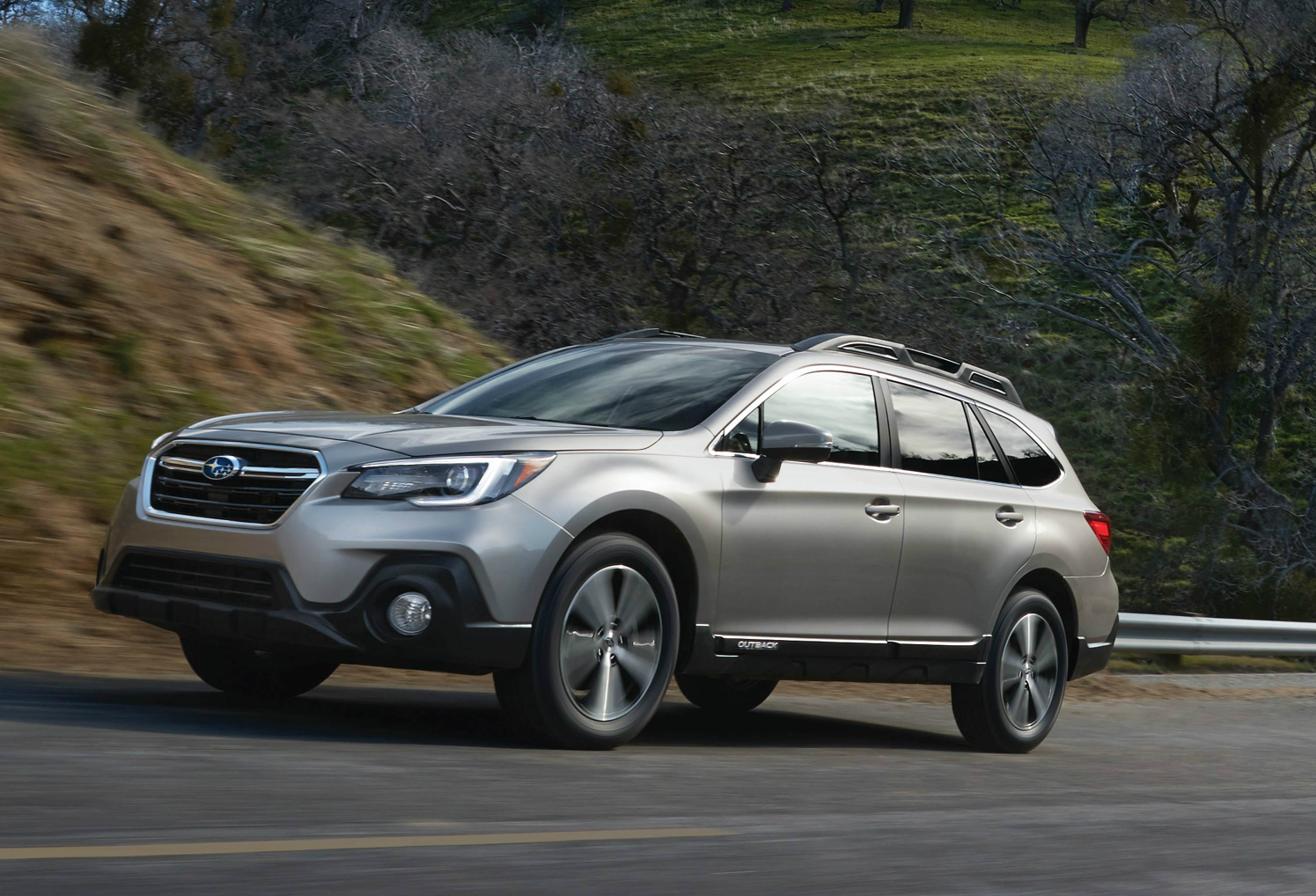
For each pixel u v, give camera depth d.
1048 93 55.66
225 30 47.25
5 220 12.79
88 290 12.71
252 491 6.15
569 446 6.33
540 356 8.38
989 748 8.48
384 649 5.82
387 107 43.91
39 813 3.87
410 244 35.88
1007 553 8.35
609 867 3.92
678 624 6.58
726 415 7.04
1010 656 8.46
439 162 37.78
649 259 37.09
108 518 10.49
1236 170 37.97
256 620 5.91
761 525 6.93
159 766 4.79
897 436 7.91
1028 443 8.96
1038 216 50.38
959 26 109.56
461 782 5.11
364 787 4.79
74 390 11.63
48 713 5.91
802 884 3.96
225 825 3.96
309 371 14.07
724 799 5.39
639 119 40.34
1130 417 35.38
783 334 36.09
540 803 4.86
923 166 59.00
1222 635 17.30
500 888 3.52
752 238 37.34
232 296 14.33
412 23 91.38
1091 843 5.17
